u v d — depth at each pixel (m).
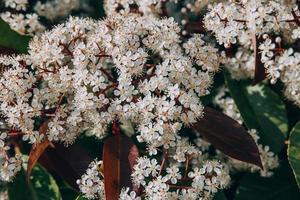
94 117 0.47
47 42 0.49
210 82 0.48
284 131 0.55
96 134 0.50
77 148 0.51
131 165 0.47
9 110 0.47
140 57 0.47
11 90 0.47
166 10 0.56
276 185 0.55
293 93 0.49
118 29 0.48
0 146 0.48
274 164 0.54
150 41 0.49
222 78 0.58
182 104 0.46
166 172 0.50
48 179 0.51
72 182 0.50
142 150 0.54
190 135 0.58
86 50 0.47
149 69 0.50
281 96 0.57
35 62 0.49
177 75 0.47
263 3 0.49
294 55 0.48
